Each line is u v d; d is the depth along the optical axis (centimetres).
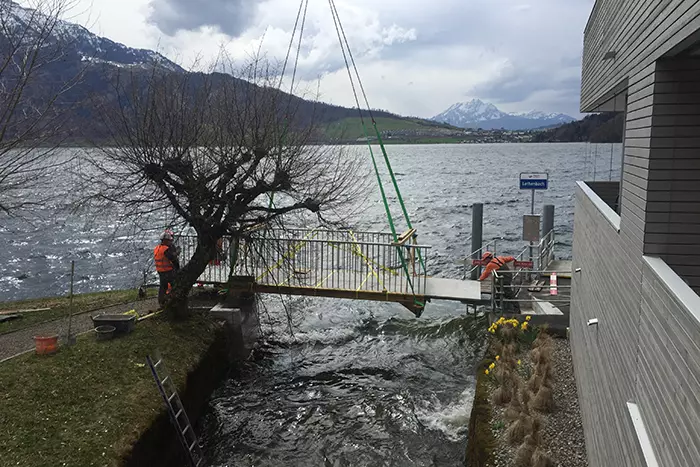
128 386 1062
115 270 3005
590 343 939
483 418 1020
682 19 468
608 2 966
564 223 4112
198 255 1392
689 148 559
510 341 1339
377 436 1169
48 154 1116
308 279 1625
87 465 835
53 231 4009
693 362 391
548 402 1039
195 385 1217
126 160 1284
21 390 1001
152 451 959
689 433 397
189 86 1452
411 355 1568
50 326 1410
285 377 1452
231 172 1361
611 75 922
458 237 3653
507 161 13188
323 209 1496
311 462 1093
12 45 906
